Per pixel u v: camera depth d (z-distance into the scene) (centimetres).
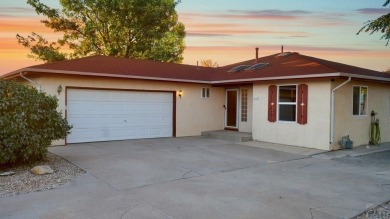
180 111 1391
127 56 2444
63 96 1068
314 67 1102
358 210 462
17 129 656
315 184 608
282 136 1160
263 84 1236
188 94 1416
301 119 1091
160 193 534
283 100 1165
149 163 788
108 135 1195
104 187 566
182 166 759
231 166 770
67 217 419
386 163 826
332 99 1012
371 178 661
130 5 2233
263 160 852
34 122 707
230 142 1216
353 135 1105
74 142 1109
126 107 1238
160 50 2566
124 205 470
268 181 627
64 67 1082
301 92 1092
